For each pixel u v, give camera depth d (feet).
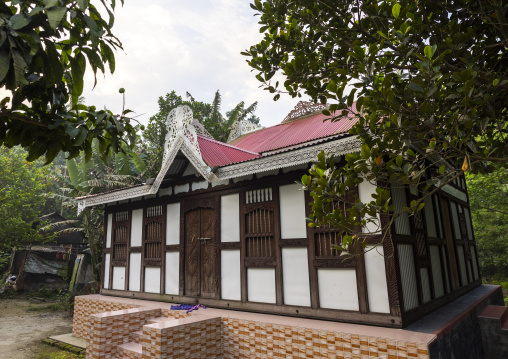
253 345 17.49
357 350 14.14
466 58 10.64
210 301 22.88
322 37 14.10
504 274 61.21
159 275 26.91
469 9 12.12
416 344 12.84
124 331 20.95
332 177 11.25
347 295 17.07
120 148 10.89
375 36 12.44
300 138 25.50
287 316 18.86
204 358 17.94
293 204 19.85
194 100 60.39
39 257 60.85
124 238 30.91
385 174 10.76
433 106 9.62
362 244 11.50
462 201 30.73
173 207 27.07
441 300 20.20
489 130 11.25
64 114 9.77
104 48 9.71
